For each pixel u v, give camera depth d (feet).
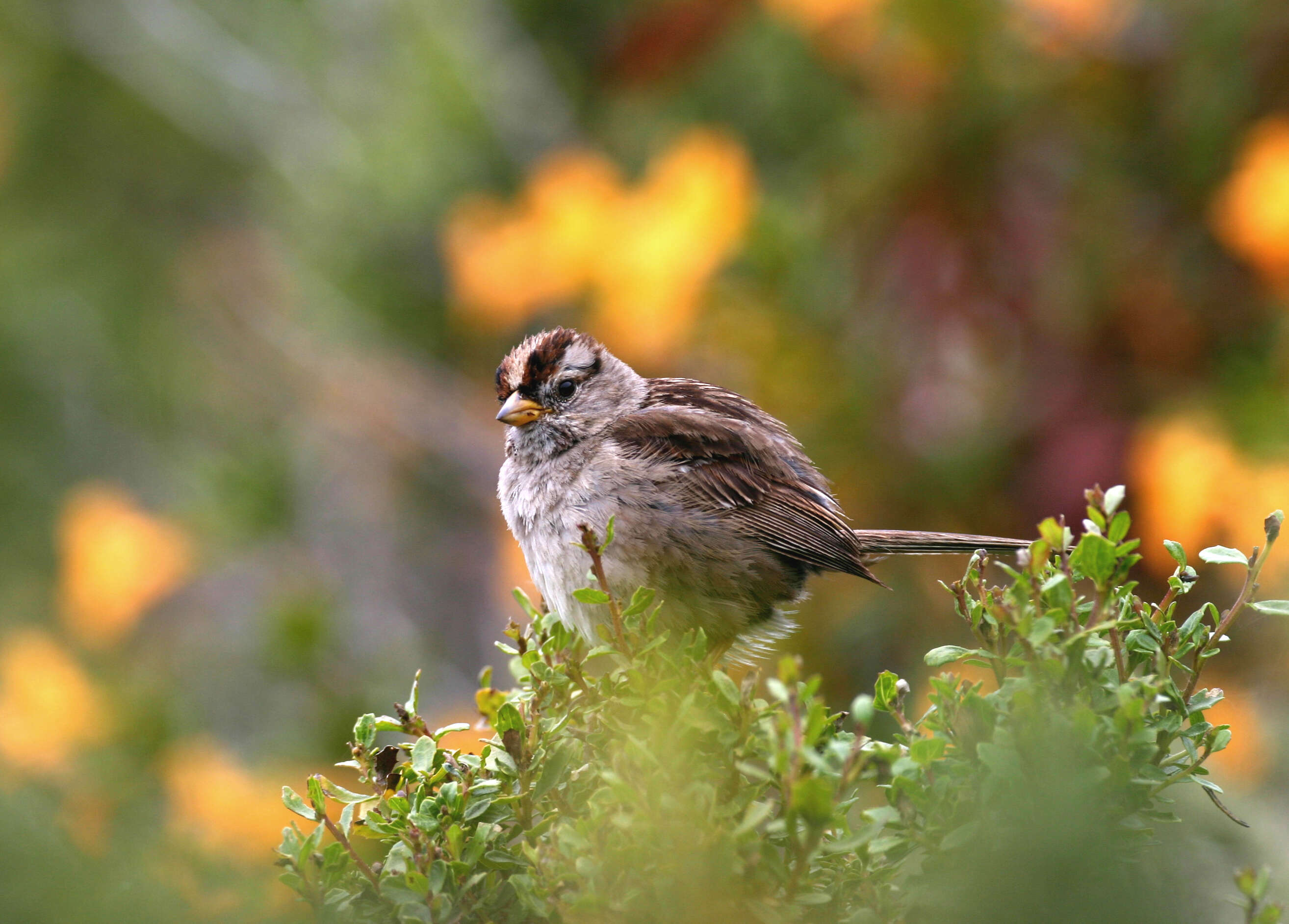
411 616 41.63
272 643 31.78
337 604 34.63
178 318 46.93
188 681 33.04
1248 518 27.89
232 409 45.62
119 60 46.03
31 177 47.47
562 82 38.47
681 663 15.38
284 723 31.27
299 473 39.34
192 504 37.04
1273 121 30.37
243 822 26.22
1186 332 30.25
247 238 47.21
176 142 48.29
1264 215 28.45
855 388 31.63
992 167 31.73
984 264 31.40
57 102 47.42
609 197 32.24
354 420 41.14
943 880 12.18
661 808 12.84
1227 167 30.91
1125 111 31.89
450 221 36.99
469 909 14.12
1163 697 14.11
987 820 12.36
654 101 36.55
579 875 13.51
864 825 13.21
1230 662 24.70
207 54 45.39
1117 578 13.92
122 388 45.80
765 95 35.22
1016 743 12.48
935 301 31.45
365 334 39.60
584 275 32.22
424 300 39.45
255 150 46.65
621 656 16.15
